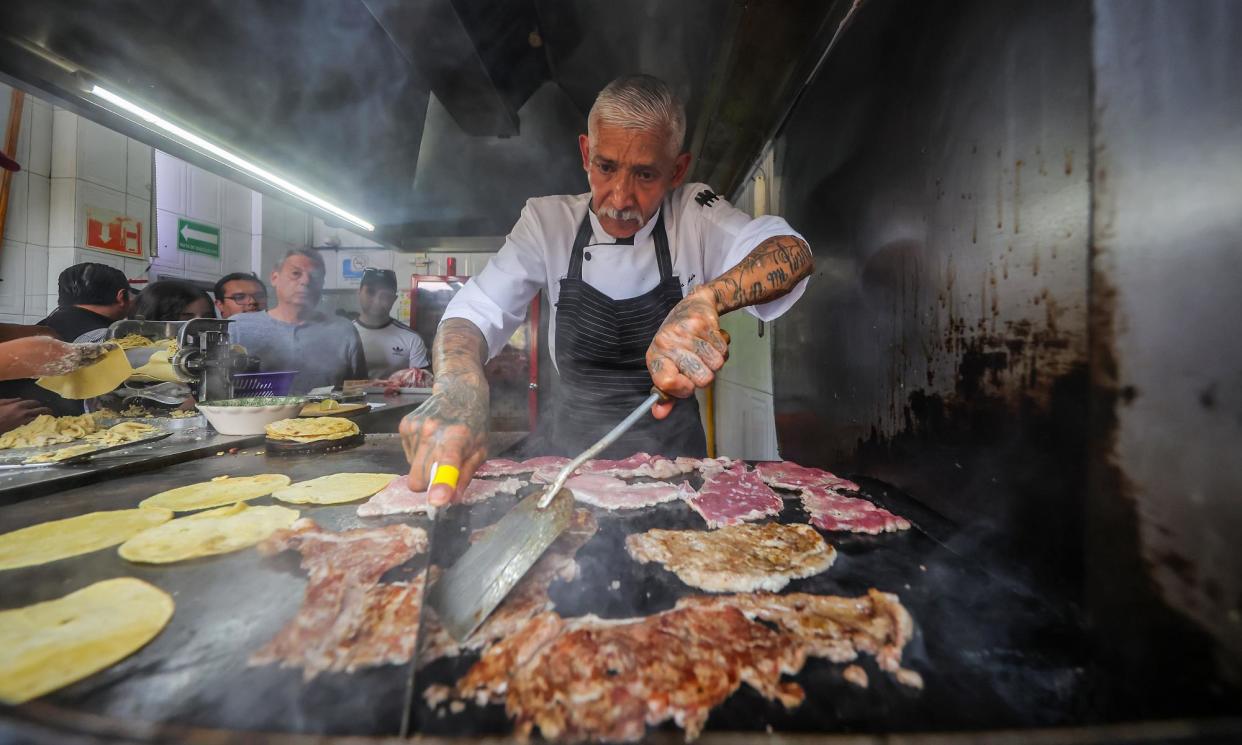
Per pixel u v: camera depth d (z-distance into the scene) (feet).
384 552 3.08
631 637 2.26
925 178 3.69
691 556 3.08
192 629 2.39
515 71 8.58
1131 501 1.91
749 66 5.76
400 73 8.26
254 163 7.91
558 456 5.77
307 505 4.03
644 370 6.32
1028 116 2.65
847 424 5.07
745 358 10.30
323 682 2.04
